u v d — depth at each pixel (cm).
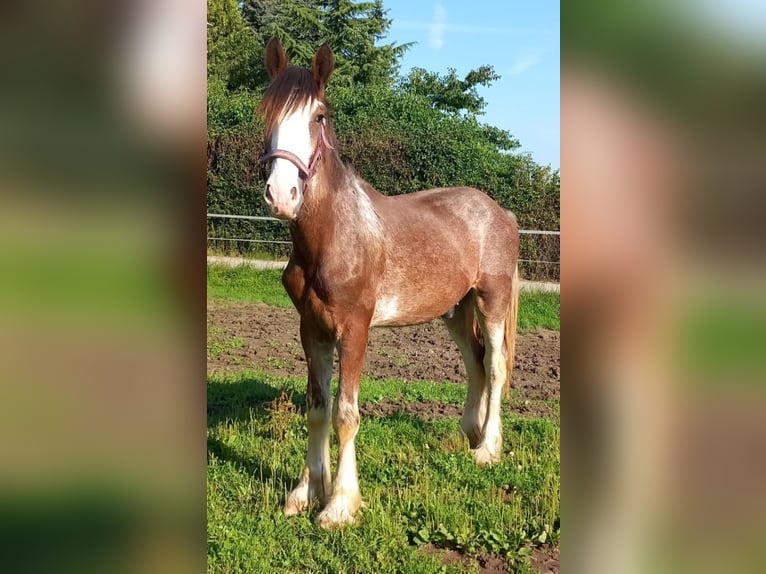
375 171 1392
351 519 340
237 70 1927
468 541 325
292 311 980
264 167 304
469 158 1372
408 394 606
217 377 626
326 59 313
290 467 409
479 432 469
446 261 402
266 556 304
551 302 1067
